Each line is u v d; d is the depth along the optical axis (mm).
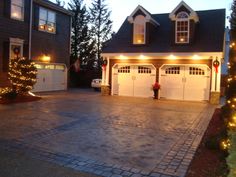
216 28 19188
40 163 5840
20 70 16453
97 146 7160
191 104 16906
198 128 9742
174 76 19188
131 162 6055
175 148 7164
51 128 9031
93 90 26359
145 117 11641
